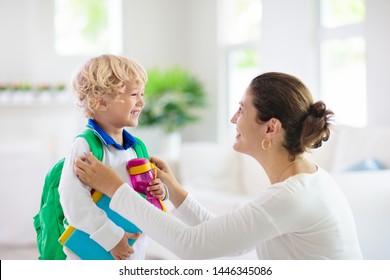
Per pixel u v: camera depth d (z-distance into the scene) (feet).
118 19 26.30
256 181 17.04
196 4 26.37
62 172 6.33
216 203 15.05
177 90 23.16
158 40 26.68
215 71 25.36
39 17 24.64
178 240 5.77
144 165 6.57
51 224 6.66
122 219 6.36
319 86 20.34
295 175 6.03
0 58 23.58
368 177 11.80
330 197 6.05
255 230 5.72
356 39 18.93
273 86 6.15
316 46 20.25
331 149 16.24
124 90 6.53
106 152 6.45
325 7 20.13
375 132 15.08
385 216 11.87
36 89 22.41
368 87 18.02
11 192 19.56
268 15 22.02
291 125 6.10
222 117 25.34
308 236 5.97
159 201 6.71
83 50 25.68
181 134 26.94
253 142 6.35
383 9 17.39
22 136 22.15
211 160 18.08
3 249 18.78
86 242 6.23
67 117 22.54
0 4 23.53
